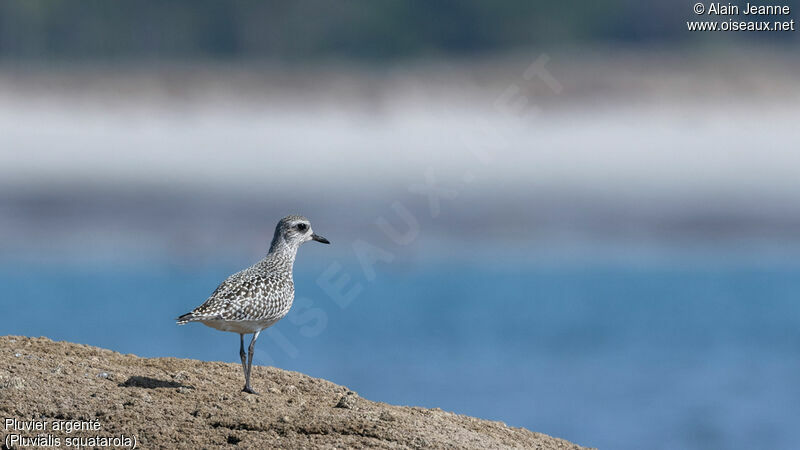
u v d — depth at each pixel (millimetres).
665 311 37031
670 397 26625
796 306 37906
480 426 11422
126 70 76125
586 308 37375
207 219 49875
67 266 42250
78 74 74312
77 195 52375
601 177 56281
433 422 10945
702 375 28734
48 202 51406
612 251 48062
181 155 59062
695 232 50531
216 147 59719
